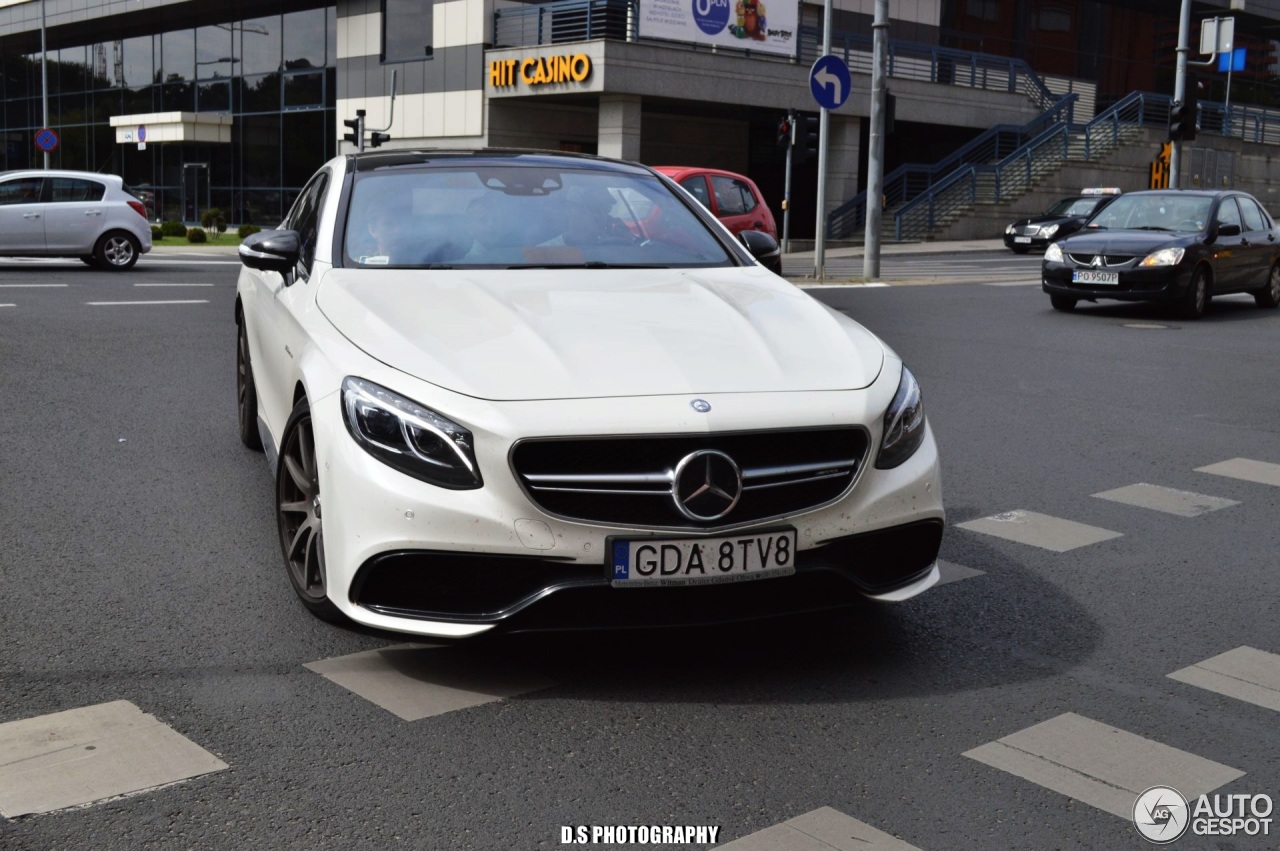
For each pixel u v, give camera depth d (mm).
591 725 3443
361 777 3113
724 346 3867
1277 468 6953
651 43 31781
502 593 3531
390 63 35688
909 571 3916
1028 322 14391
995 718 3555
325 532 3711
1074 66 46875
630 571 3465
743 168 40438
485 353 3697
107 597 4438
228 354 10422
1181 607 4586
